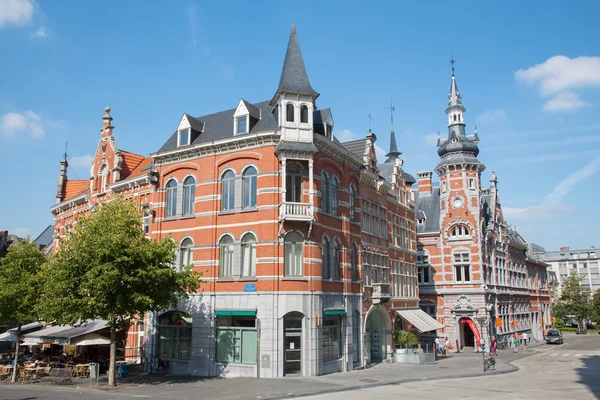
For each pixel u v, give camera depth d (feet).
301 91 94.07
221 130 102.47
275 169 92.43
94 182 130.31
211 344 92.07
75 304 77.87
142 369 101.30
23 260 101.09
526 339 198.49
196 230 98.07
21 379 89.30
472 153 179.83
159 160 106.42
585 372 104.88
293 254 91.86
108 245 77.25
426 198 192.65
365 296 114.32
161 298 81.56
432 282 174.60
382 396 70.79
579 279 301.63
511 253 209.05
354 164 114.11
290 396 69.31
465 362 124.77
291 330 89.51
